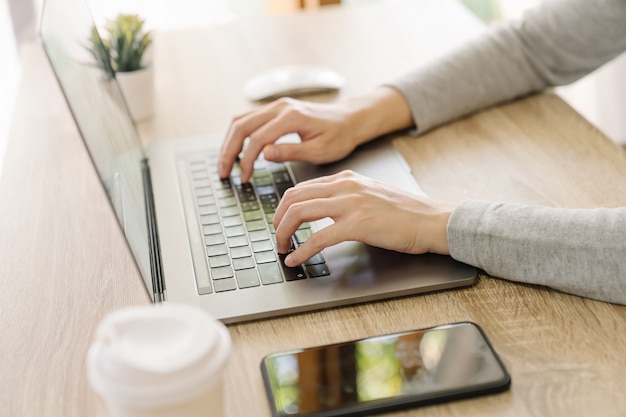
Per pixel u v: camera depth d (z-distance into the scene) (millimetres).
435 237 772
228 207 895
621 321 692
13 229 875
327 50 1312
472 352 650
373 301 736
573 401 604
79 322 725
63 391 645
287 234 780
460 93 1063
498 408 600
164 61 1297
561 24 1100
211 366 450
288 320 714
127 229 729
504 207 772
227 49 1332
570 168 934
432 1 1499
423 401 600
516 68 1097
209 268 781
